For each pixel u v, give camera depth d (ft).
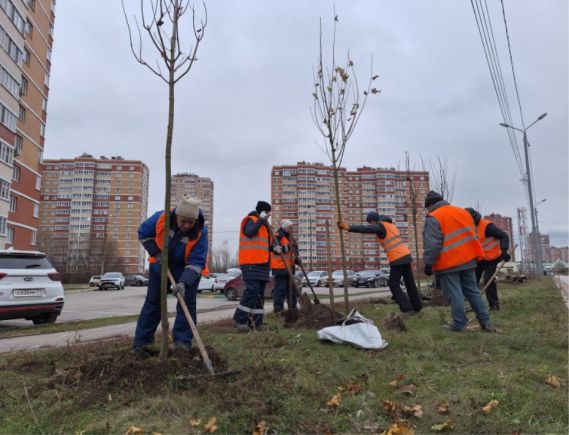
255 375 12.80
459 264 19.88
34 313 29.37
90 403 11.24
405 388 12.09
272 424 10.00
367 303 36.63
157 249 15.92
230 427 9.86
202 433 9.67
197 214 15.17
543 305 29.01
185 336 16.01
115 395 11.59
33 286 29.37
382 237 26.61
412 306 26.58
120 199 251.39
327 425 10.04
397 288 26.43
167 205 13.29
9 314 27.91
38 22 124.57
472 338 18.24
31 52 120.47
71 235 245.24
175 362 12.89
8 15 98.84
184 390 11.82
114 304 57.21
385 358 15.29
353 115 20.10
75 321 32.68
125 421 10.27
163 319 13.28
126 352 14.40
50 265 31.42
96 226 247.91
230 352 16.15
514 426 9.96
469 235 20.10
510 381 12.50
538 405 10.85
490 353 15.93
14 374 14.35
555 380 12.50
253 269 21.85
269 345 17.38
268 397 11.23
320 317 21.63
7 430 9.97
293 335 19.17
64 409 10.87
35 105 123.95
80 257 225.56
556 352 15.74
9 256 29.35
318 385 12.18
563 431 9.73
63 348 17.72
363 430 9.95
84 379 12.48
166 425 10.02
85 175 249.14
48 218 247.91
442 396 11.57
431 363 14.51
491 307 27.63
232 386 11.78
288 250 27.81
